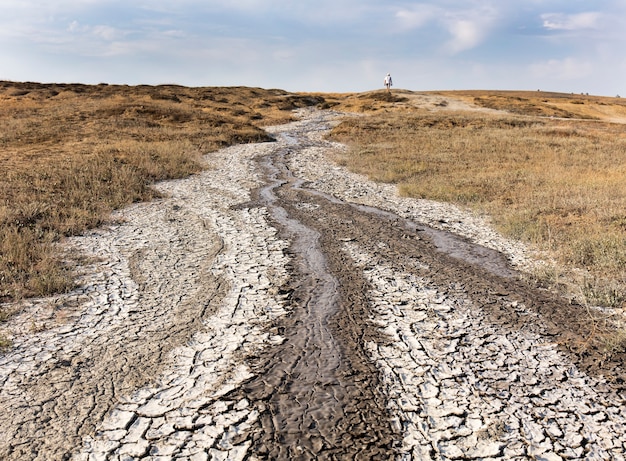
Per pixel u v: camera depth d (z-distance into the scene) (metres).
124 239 10.80
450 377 5.30
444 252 10.02
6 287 7.62
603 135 33.66
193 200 15.20
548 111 57.94
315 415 4.64
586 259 9.05
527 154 24.56
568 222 11.54
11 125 31.44
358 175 20.72
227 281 8.23
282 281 8.21
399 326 6.53
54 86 58.00
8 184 14.61
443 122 41.06
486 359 5.68
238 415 4.63
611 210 11.99
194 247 10.23
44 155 21.17
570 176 17.83
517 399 4.91
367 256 9.61
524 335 6.27
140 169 19.05
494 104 61.75
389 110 56.19
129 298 7.49
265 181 18.81
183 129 33.66
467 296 7.59
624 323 6.56
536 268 8.84
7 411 4.67
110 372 5.38
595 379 5.27
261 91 72.88
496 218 12.62
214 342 6.08
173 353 5.80
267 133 38.16
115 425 4.48
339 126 39.25
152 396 4.93
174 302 7.34
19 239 9.45
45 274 8.12
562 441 4.30
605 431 4.44
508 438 4.34
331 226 11.98
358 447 4.21
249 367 5.49
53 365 5.50
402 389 5.07
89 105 41.38
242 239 10.77
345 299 7.45
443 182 17.67
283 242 10.51
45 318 6.71
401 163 22.47
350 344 6.02
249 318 6.78
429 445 4.25
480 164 21.92
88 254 9.65
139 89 56.81
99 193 14.71
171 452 4.14
